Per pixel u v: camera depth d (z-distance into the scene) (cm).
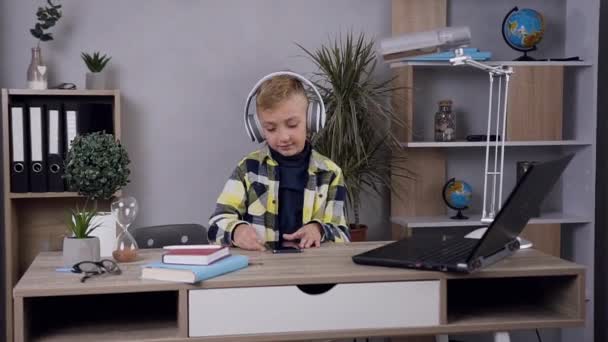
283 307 166
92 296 198
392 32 353
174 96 349
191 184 353
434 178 356
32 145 308
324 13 359
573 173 366
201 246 182
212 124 353
